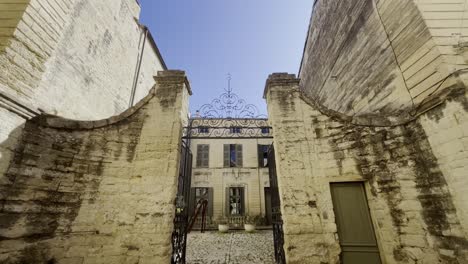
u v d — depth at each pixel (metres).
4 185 2.50
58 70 3.98
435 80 2.89
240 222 11.27
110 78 5.88
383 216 3.12
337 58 5.71
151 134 3.57
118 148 3.45
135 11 7.34
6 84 2.58
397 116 3.35
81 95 4.70
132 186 3.26
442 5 3.15
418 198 2.90
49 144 3.01
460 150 2.51
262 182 12.59
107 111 5.74
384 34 3.91
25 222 2.62
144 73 8.11
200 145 13.41
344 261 3.04
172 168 3.36
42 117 2.98
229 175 12.71
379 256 3.06
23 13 2.83
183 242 3.95
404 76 3.43
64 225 2.89
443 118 2.71
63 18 3.43
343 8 5.42
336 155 3.49
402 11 3.50
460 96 2.57
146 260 2.91
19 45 2.77
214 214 11.81
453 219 2.53
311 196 3.26
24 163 2.72
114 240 2.99
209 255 5.33
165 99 3.82
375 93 4.16
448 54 2.84
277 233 3.99
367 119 3.53
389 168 3.22
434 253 2.65
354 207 3.31
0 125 2.48
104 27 5.62
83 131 3.35
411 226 2.89
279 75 4.09
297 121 3.71
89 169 3.22
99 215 3.08
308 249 2.99
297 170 3.40
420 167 2.95
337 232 3.14
